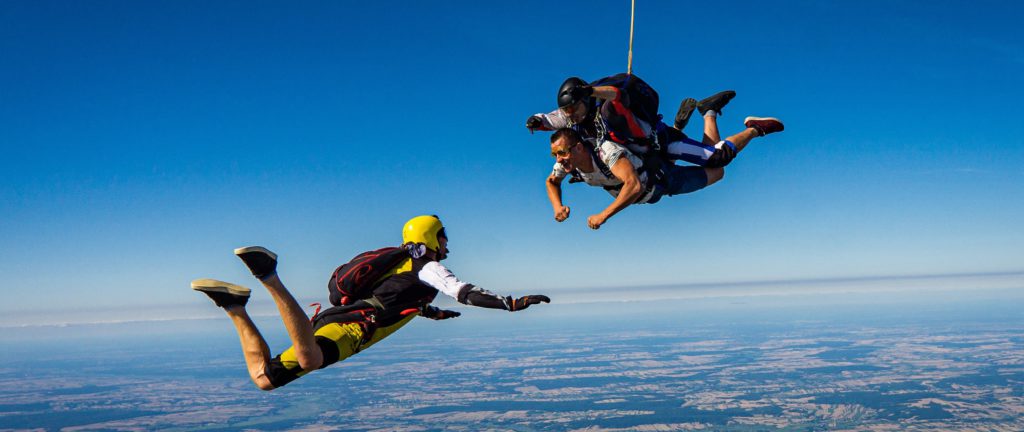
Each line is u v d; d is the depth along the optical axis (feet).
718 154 20.12
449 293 15.79
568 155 18.45
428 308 17.69
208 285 15.19
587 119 18.65
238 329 15.74
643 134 18.48
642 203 19.39
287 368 15.62
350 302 17.19
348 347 16.35
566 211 19.34
